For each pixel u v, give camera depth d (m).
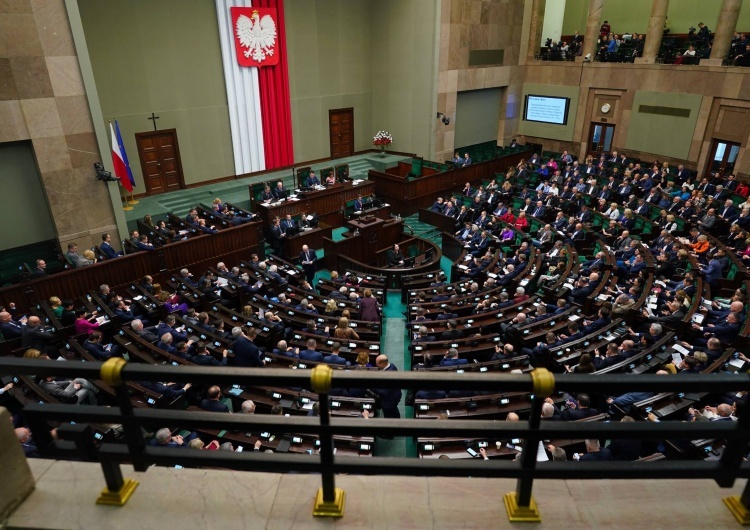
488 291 13.02
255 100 21.83
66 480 2.20
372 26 25.66
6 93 12.97
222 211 17.61
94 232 15.28
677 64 22.75
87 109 14.28
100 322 10.98
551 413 7.63
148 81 18.75
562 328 10.97
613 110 25.81
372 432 1.91
